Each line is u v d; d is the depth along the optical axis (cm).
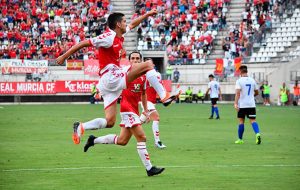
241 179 1341
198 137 2367
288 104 5259
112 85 1290
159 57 5872
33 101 5556
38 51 5766
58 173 1434
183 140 2245
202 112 4116
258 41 5719
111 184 1281
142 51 5828
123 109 1379
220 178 1356
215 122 3219
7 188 1237
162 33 6025
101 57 1297
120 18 1297
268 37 5719
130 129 1384
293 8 5834
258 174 1411
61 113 3928
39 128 2802
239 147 1992
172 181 1317
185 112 4116
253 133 2542
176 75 5631
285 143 2123
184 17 6100
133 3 6341
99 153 1817
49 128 2802
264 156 1748
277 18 5841
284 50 5625
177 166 1545
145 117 1603
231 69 5525
